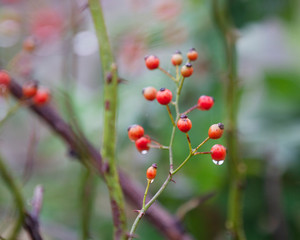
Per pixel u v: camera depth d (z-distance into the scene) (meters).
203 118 0.53
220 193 0.57
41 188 0.44
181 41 0.57
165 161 0.58
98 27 0.38
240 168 0.47
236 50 0.48
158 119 0.56
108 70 0.37
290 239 0.58
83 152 0.47
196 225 0.59
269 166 0.57
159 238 0.57
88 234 0.47
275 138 0.58
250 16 0.59
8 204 0.57
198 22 0.56
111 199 0.37
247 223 0.58
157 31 0.58
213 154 0.35
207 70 0.56
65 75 0.52
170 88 0.56
